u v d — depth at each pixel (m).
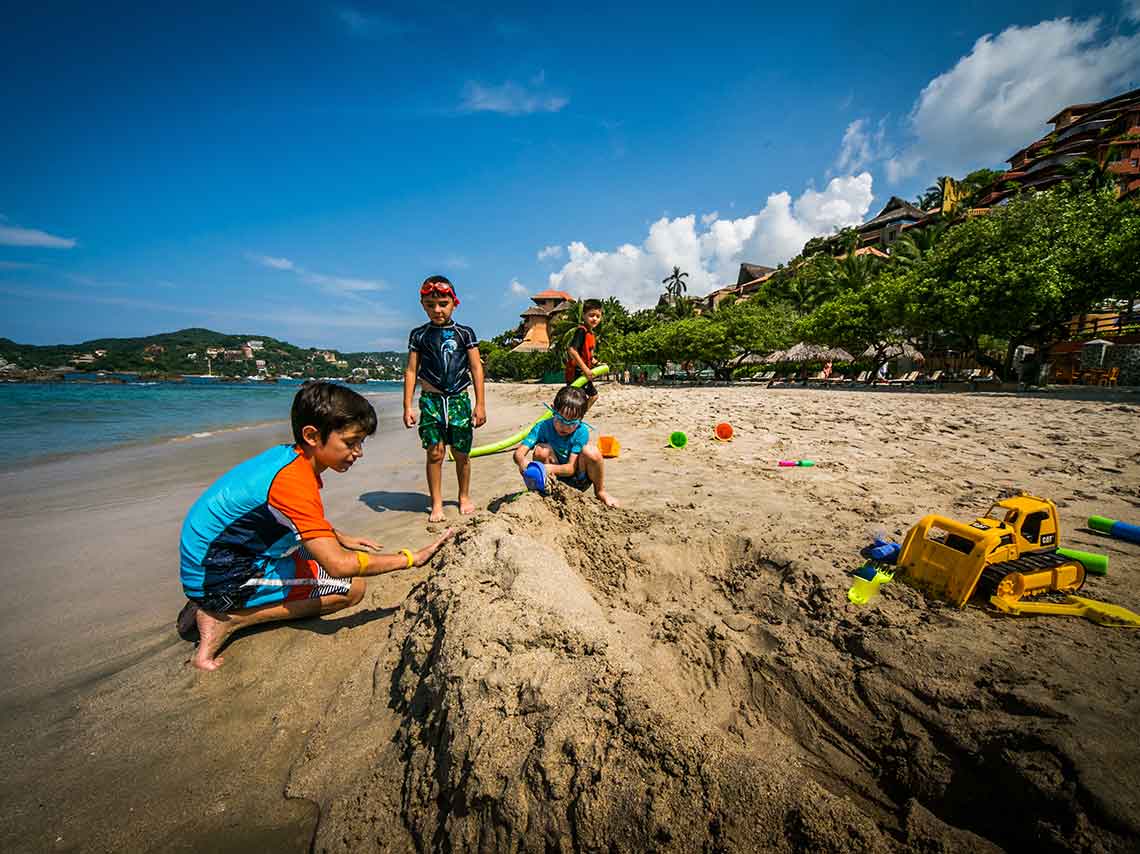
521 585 2.22
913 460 6.05
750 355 41.62
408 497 5.29
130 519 4.70
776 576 2.94
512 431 11.02
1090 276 18.45
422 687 1.92
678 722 1.54
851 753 1.79
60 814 1.66
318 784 1.75
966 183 58.09
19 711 2.10
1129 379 22.69
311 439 2.36
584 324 5.96
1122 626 2.23
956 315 21.39
